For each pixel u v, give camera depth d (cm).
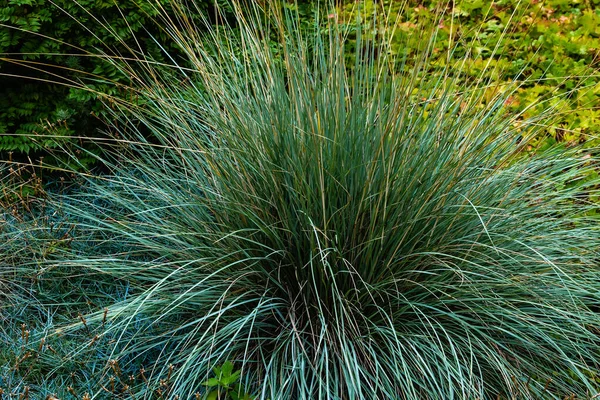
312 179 288
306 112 289
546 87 443
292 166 287
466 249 289
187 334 279
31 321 318
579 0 538
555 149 364
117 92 404
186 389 267
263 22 425
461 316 280
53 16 389
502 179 311
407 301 275
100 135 420
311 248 277
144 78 419
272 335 291
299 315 295
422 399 265
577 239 319
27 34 386
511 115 347
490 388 278
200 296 294
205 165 327
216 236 302
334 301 272
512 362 284
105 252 357
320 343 267
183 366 261
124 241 338
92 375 280
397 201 282
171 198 330
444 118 317
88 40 399
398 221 283
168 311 277
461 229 294
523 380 272
